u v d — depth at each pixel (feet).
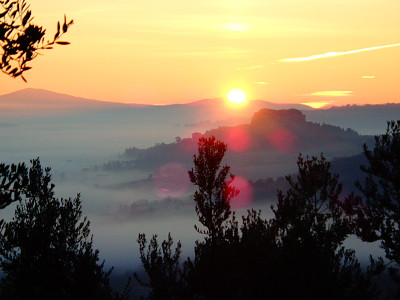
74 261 106.42
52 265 105.09
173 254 92.89
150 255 91.71
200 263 84.53
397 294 90.22
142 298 93.35
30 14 42.01
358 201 100.83
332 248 93.97
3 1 41.27
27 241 101.35
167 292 88.84
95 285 106.93
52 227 105.19
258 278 79.25
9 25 41.47
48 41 42.78
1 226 45.44
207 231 96.27
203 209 97.91
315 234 93.45
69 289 105.70
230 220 86.94
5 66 41.68
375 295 82.99
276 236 90.89
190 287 86.07
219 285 82.33
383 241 100.07
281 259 80.33
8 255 102.58
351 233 99.96
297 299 76.95
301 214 97.76
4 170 41.55
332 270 80.69
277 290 78.07
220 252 83.71
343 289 78.64
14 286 103.91
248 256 81.66
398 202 98.48
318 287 76.95
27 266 103.55
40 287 104.01
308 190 102.68
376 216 99.35
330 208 101.40
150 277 91.15
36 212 105.09
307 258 80.74
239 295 81.20
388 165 100.37
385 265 97.40
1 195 41.47
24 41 41.42
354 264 85.05
